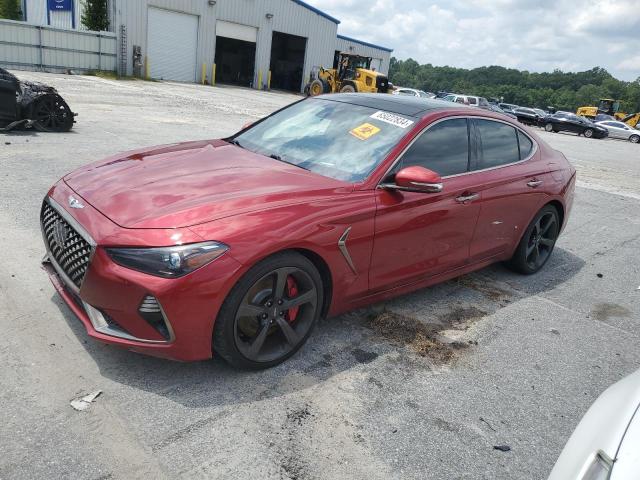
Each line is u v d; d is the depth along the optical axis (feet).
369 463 7.98
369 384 9.96
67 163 23.02
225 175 10.43
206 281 8.29
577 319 14.25
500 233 14.60
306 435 8.37
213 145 12.81
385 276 11.44
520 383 10.75
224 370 9.69
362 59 100.01
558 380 11.07
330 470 7.73
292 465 7.73
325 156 11.75
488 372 11.00
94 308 8.81
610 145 88.94
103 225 8.76
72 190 10.16
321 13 119.44
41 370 9.02
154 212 8.86
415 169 10.60
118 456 7.45
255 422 8.48
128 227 8.56
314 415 8.86
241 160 11.51
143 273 8.20
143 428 8.03
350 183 10.75
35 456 7.25
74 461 7.26
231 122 44.52
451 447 8.59
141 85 76.13
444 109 13.19
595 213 27.25
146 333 8.48
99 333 8.70
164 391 8.90
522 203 14.83
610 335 13.55
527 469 8.36
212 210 8.93
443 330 12.52
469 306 14.08
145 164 11.07
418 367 10.79
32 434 7.63
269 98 88.12
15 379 8.71
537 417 9.71
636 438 5.10
